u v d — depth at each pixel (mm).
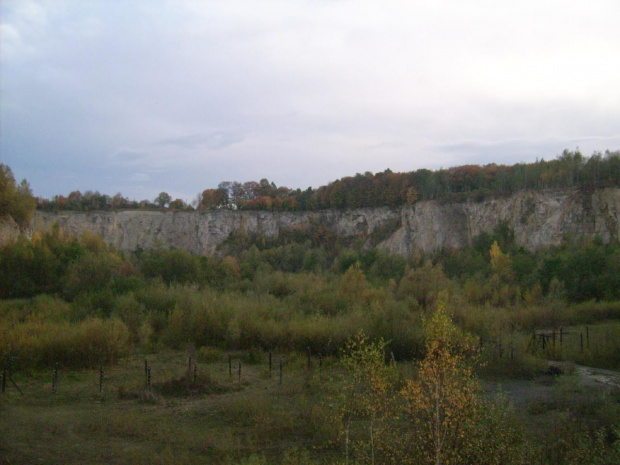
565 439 7430
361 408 7730
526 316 23391
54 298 27391
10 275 29906
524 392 11320
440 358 6035
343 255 52031
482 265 43156
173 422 9422
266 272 40344
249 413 9742
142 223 84312
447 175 82812
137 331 18219
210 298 22656
